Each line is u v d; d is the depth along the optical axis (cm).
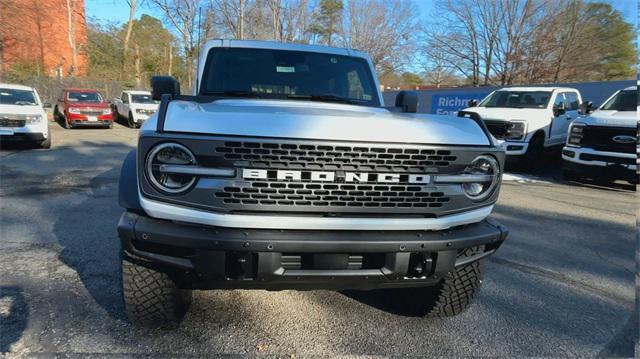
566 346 300
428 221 248
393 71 4056
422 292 321
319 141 229
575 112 1243
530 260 467
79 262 407
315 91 397
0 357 260
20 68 2753
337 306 345
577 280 415
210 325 308
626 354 290
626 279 421
